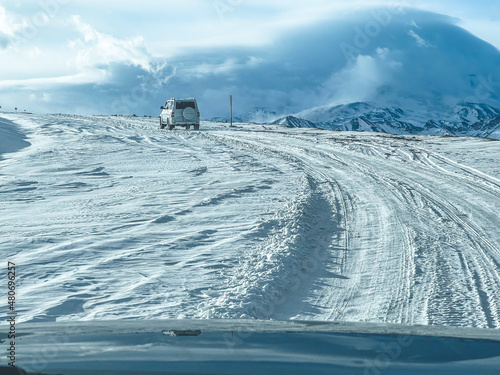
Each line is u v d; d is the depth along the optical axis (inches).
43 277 256.8
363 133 1387.8
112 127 1358.3
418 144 1050.1
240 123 1947.6
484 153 872.3
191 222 398.6
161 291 237.5
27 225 386.0
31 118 1621.6
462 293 243.4
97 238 342.0
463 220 410.6
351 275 277.1
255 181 611.5
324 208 465.7
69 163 747.4
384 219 414.6
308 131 1473.9
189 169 711.7
